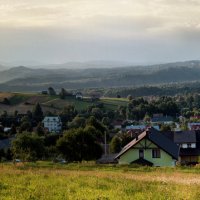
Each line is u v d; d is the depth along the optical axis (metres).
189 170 49.22
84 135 96.38
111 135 186.62
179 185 28.42
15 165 49.84
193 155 100.50
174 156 71.81
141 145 72.56
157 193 24.12
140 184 28.91
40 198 22.81
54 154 114.12
